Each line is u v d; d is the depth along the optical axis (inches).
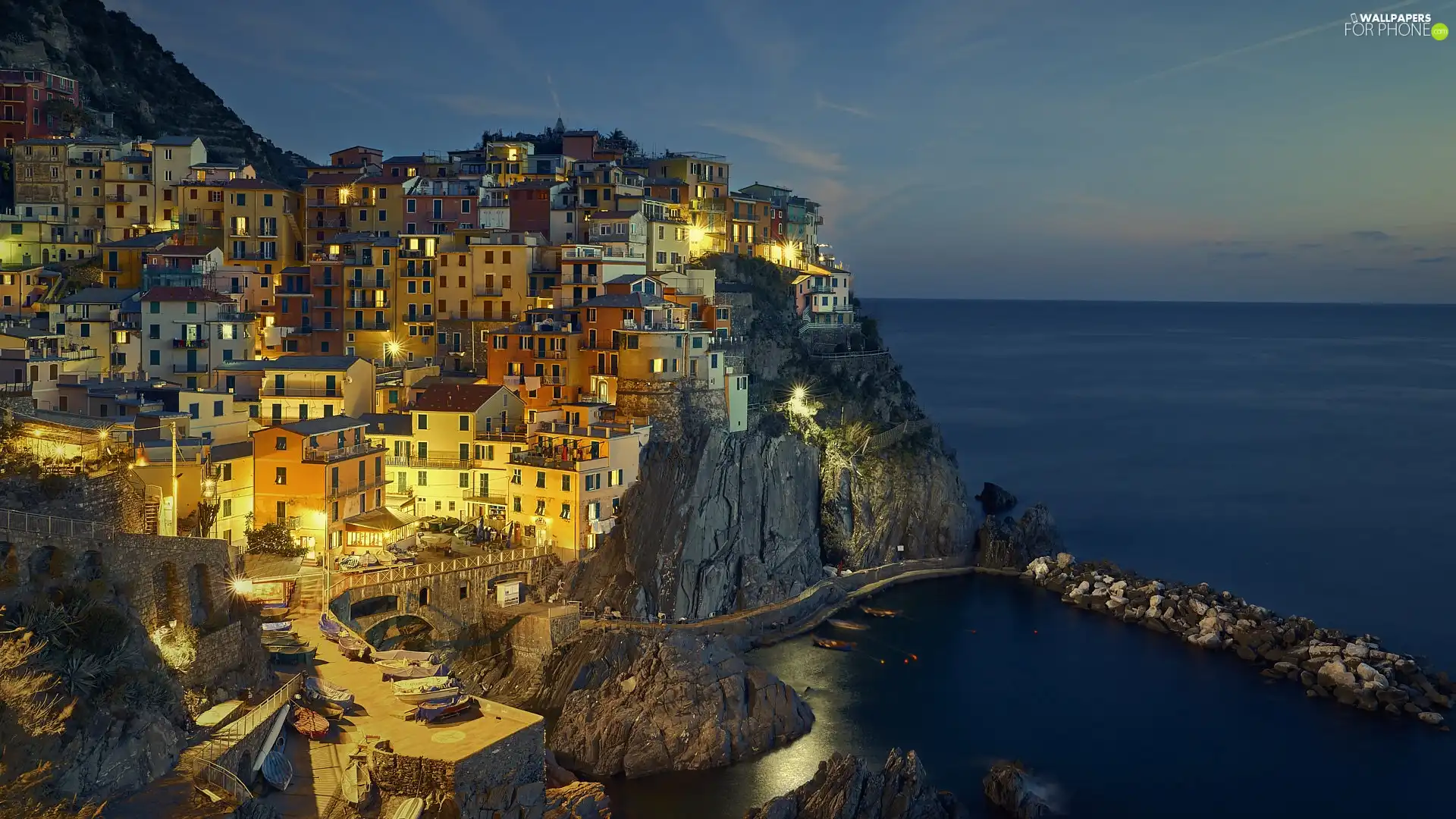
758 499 5246.1
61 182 6929.1
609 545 4822.8
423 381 5654.5
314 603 3855.8
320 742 2869.1
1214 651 4881.9
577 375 5561.0
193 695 2694.4
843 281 7573.8
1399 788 3703.3
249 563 4015.8
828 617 5147.6
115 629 2416.3
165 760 2375.7
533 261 6176.2
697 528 4913.9
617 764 3612.2
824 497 5738.2
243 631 2992.1
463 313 6176.2
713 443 5108.3
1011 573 5954.7
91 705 2267.5
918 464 6181.1
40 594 2391.7
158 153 6924.2
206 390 4879.4
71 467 2878.9
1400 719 4215.1
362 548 4441.4
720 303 6112.2
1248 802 3602.4
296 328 6304.1
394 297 6259.8
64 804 2028.8
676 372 5354.3
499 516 4940.9
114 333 5290.4
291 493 4301.2
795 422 6067.9
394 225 6786.4
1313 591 5772.6
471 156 7859.3
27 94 7406.5
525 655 4256.9
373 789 2741.1
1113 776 3747.5
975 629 5103.3
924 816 3189.0
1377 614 5413.4
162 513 3467.0
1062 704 4301.2
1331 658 4603.8
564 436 4911.4
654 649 3978.8
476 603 4414.4
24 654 2098.9
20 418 3196.4
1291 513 7406.5
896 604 5423.2
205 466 4094.5
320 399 4997.5
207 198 6697.8
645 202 6535.4
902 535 5969.5
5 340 4594.0
